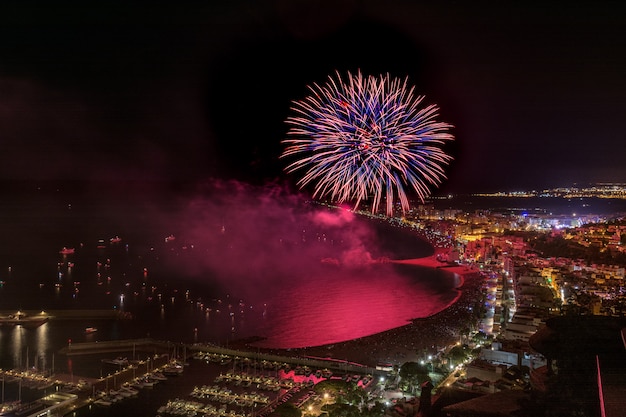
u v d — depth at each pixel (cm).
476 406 5425
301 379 17100
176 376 17788
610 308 19375
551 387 5069
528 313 19600
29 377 17662
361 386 15912
